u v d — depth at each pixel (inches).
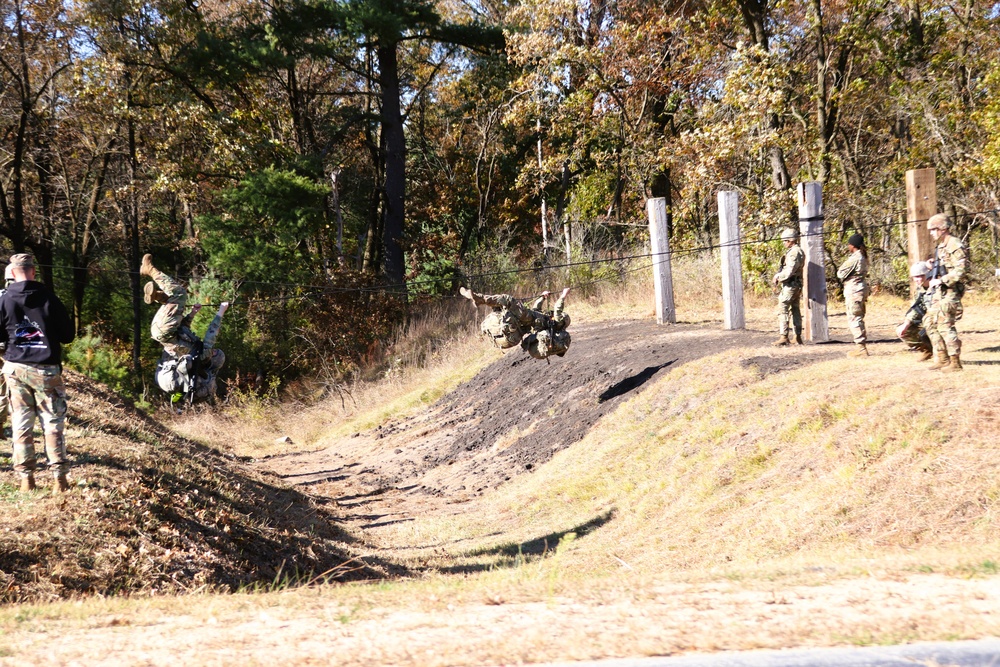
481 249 1246.3
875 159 964.6
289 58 1043.9
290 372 1073.5
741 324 583.5
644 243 1047.0
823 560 246.2
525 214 1446.9
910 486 296.5
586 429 509.4
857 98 882.8
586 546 364.2
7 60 986.7
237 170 1123.3
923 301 372.5
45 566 260.8
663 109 1087.0
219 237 1087.6
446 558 375.9
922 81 855.1
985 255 790.5
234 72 1061.1
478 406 681.0
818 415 366.9
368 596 217.6
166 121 1080.2
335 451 717.3
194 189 1139.3
